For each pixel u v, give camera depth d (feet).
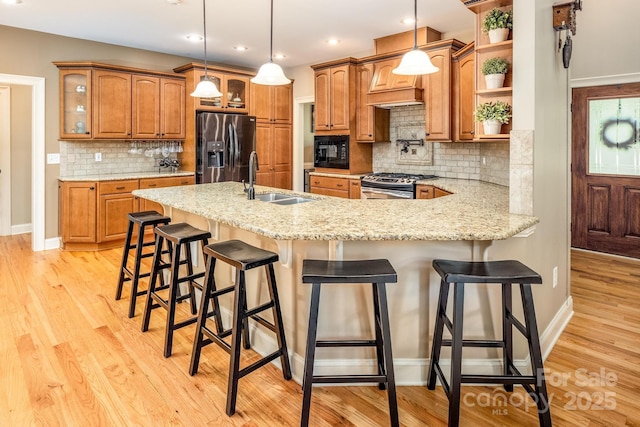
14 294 11.23
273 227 6.45
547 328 8.46
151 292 9.05
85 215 15.87
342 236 5.96
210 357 8.00
